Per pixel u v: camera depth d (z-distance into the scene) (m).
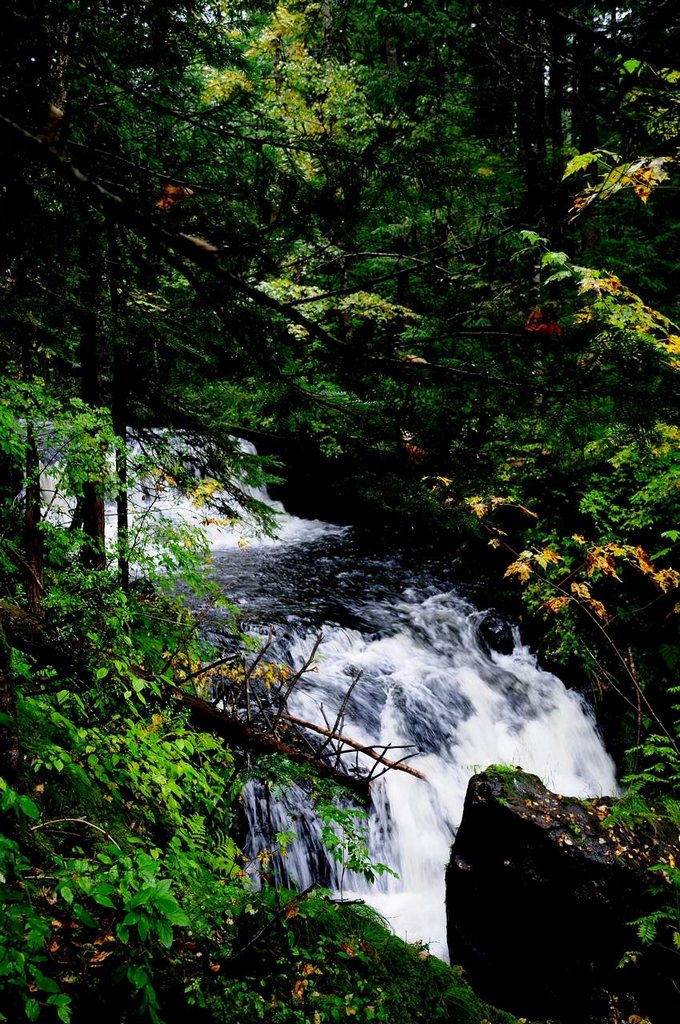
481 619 10.75
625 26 1.88
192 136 2.83
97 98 2.54
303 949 3.48
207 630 8.45
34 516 4.51
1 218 2.08
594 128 4.25
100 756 3.50
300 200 2.41
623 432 2.55
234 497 6.41
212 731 5.60
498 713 9.09
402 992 3.53
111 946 2.96
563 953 5.40
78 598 4.24
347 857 6.41
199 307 2.70
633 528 8.87
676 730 8.02
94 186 1.30
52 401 4.14
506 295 2.49
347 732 7.73
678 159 3.28
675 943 4.76
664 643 9.09
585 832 5.66
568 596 8.08
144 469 5.73
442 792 7.62
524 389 2.30
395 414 2.70
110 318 3.80
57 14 2.05
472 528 3.54
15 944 2.17
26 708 3.82
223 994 3.06
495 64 2.90
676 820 5.99
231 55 2.81
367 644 9.88
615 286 3.19
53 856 2.43
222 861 3.70
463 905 5.85
